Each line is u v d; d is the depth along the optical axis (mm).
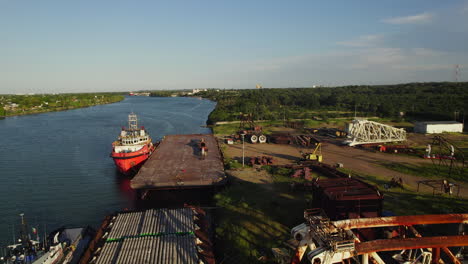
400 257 20312
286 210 29469
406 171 44719
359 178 41125
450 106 114250
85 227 28828
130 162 47344
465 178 41062
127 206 36000
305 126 99125
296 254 15312
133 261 17969
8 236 29516
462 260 19656
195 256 18531
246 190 35656
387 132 69750
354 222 14516
